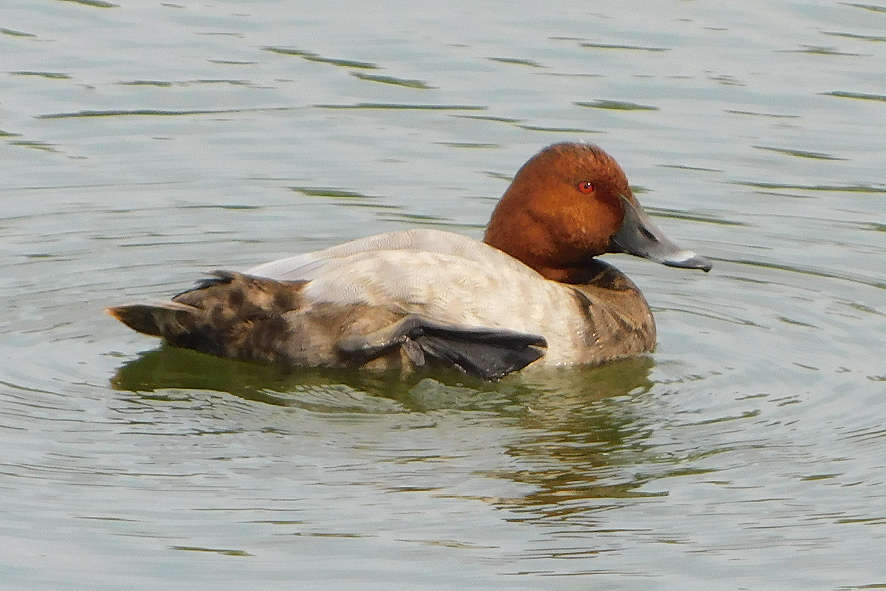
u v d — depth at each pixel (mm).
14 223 13367
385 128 15445
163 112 15633
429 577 7977
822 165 14742
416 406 10172
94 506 8555
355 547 8219
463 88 16156
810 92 15977
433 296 10391
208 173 14562
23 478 8828
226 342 10430
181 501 8625
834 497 8938
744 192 14328
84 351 10891
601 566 8133
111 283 12289
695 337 11664
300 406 10031
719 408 10281
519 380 10742
